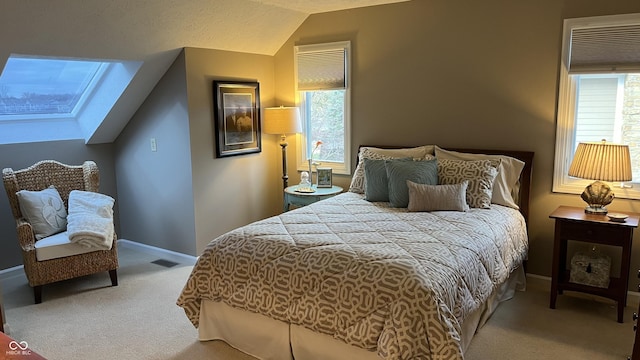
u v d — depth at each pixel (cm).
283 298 247
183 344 288
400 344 207
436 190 342
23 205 366
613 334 294
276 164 514
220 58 434
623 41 328
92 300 355
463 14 389
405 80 423
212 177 439
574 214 327
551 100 362
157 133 438
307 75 474
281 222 309
